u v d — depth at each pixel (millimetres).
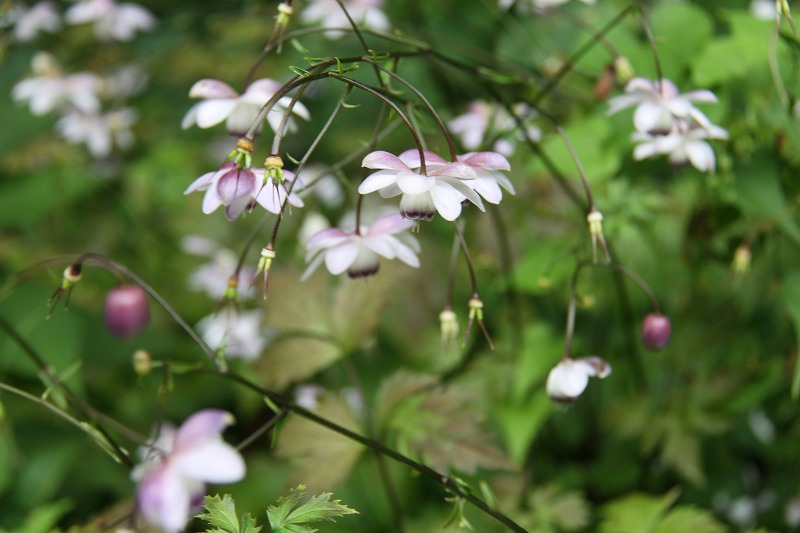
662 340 611
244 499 702
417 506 680
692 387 685
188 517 562
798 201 656
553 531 648
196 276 784
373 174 542
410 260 574
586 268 674
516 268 687
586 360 591
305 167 778
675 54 672
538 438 699
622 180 667
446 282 730
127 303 620
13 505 699
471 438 618
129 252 819
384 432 624
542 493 655
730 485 705
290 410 584
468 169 538
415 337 718
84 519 708
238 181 541
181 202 827
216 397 747
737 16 677
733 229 672
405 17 803
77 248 808
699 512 650
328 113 827
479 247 715
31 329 718
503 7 708
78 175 804
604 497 686
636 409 682
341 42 794
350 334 639
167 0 900
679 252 706
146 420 738
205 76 854
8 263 771
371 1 725
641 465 691
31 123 810
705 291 704
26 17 808
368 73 810
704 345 698
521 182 709
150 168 833
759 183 654
